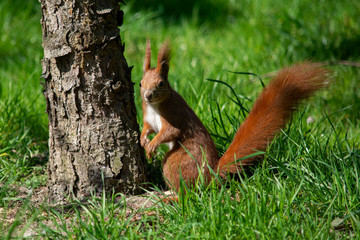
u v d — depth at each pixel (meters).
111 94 6.66
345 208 6.00
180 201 6.14
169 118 7.05
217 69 12.02
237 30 14.82
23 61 12.54
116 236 5.40
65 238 5.51
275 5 15.95
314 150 7.26
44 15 6.51
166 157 7.18
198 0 17.61
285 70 7.01
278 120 6.91
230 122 8.21
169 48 7.23
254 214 5.52
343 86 10.93
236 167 6.47
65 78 6.55
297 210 5.99
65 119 6.73
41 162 8.17
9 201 6.69
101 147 6.77
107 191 6.85
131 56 13.23
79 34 6.36
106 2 6.43
